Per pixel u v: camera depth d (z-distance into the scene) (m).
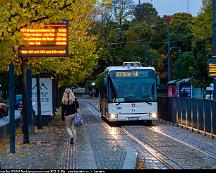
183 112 30.59
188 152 18.27
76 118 22.97
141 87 34.22
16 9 14.16
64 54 17.27
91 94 122.75
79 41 32.16
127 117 33.97
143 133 27.17
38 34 17.11
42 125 32.25
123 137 24.73
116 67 34.66
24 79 21.03
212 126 23.88
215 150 18.84
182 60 92.50
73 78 44.31
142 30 82.62
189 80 68.00
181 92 68.62
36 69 27.77
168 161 15.91
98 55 43.94
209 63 36.47
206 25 65.31
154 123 36.22
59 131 28.25
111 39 69.56
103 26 67.88
